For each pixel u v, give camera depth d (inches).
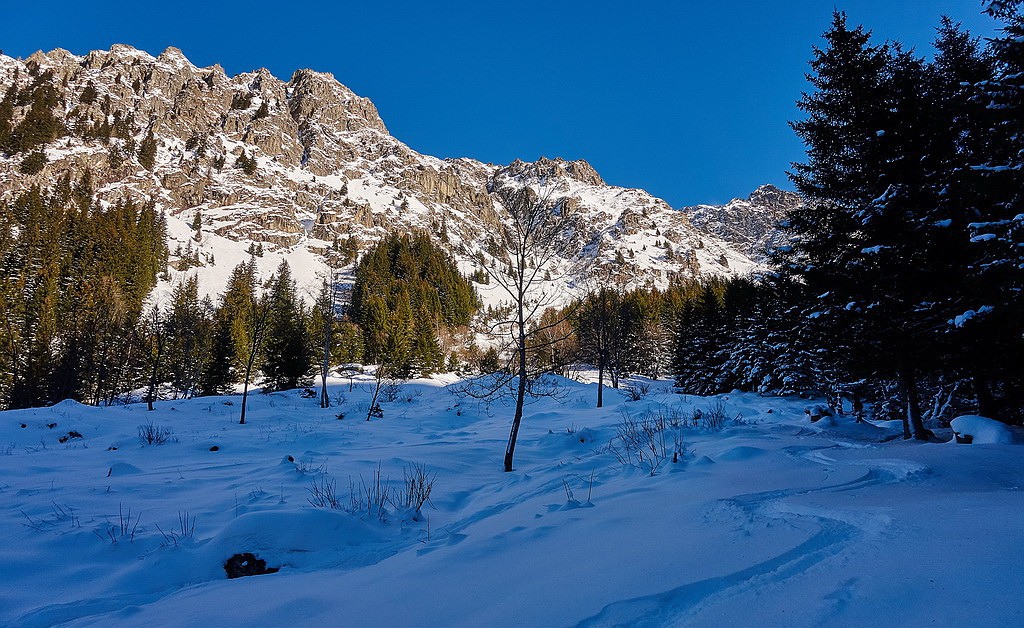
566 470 350.6
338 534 219.9
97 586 181.3
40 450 574.6
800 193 472.4
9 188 3966.5
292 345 1743.4
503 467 430.3
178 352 1812.3
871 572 99.9
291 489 316.2
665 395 1026.7
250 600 146.9
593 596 109.0
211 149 6171.3
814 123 456.4
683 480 254.4
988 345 367.2
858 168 450.3
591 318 1012.5
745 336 1177.4
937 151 399.2
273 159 6879.9
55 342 1871.3
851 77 445.1
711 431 462.0
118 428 783.7
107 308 1939.0
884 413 658.8
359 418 1030.4
